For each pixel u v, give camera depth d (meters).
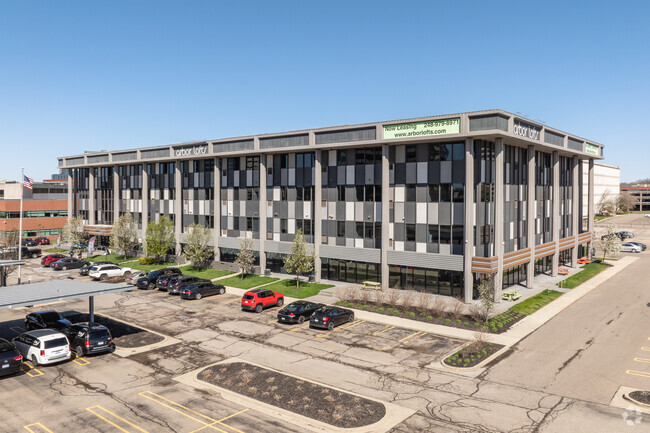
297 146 47.44
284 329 31.11
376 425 17.70
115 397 20.41
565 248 53.28
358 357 25.55
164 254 59.62
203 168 58.59
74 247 69.56
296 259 44.34
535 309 35.78
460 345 27.62
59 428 17.55
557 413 18.64
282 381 22.08
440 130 38.12
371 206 44.25
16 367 22.88
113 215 71.06
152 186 65.00
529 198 43.88
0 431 17.30
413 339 28.86
